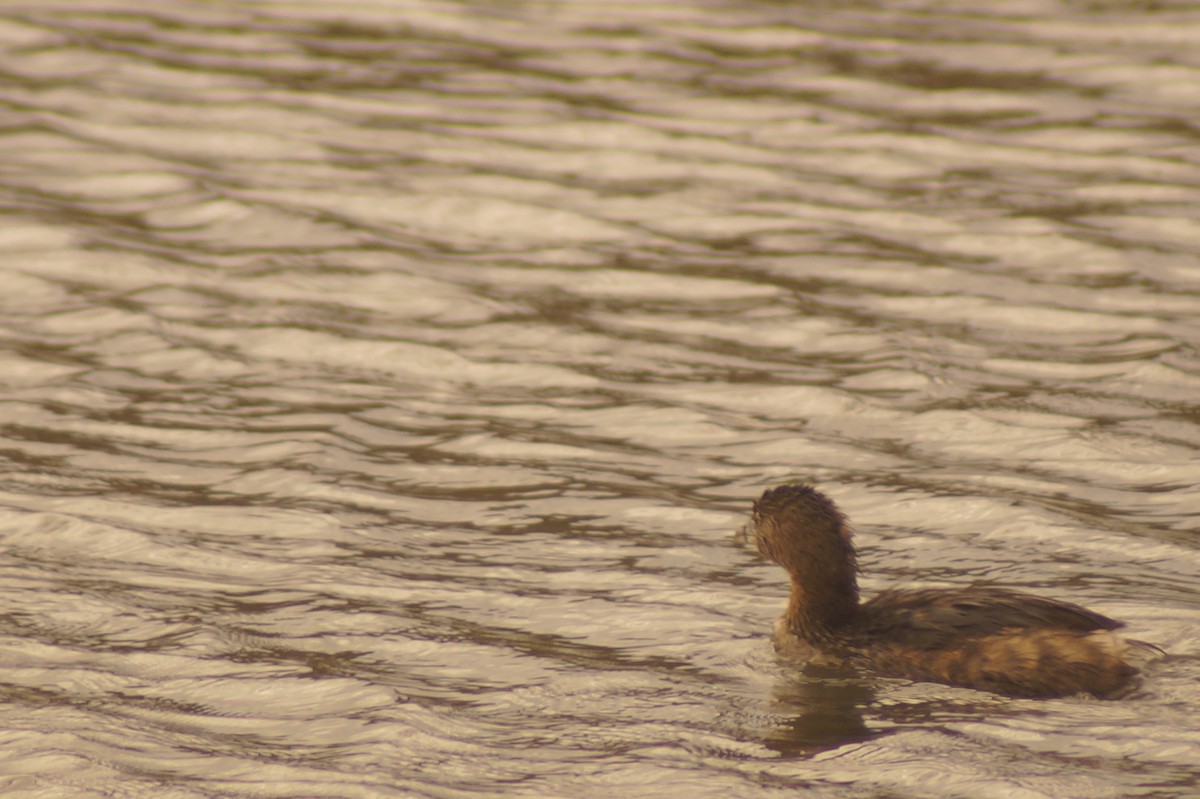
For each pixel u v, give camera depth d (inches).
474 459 802.8
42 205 1219.2
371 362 945.5
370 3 1926.7
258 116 1471.5
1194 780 472.7
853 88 1590.8
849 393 887.7
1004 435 822.5
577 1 1958.7
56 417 848.9
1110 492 745.6
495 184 1290.6
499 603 635.5
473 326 1005.2
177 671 568.7
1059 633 551.2
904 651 568.4
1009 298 1041.5
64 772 486.9
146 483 763.4
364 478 775.1
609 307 1042.1
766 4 1953.7
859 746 503.5
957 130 1451.8
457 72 1646.2
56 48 1676.9
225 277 1084.5
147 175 1296.8
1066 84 1600.6
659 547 697.0
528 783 480.7
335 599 636.1
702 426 845.2
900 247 1148.5
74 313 1014.4
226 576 661.3
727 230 1193.4
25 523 710.5
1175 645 576.7
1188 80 1606.8
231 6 1911.9
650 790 475.2
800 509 590.6
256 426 843.4
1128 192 1259.8
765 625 613.9
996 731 510.9
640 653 587.8
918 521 719.1
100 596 636.1
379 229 1186.6
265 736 516.1
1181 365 910.4
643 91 1576.0
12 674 565.3
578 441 828.0
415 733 515.2
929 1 1987.0
